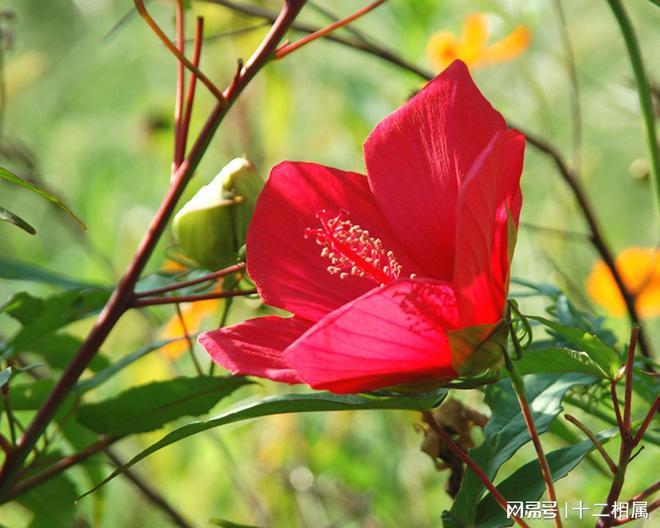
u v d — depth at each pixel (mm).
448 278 766
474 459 783
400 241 769
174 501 1312
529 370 777
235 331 741
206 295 848
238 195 848
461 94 757
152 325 1283
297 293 766
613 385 745
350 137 1460
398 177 769
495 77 1467
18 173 1362
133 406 891
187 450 1339
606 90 1336
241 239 849
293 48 844
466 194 669
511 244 706
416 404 738
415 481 1264
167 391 887
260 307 984
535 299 1251
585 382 816
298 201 779
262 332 744
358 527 1242
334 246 754
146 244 849
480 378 715
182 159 855
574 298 1179
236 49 1291
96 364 1001
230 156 1436
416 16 1283
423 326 688
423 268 769
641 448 737
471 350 693
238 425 1303
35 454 902
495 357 699
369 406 738
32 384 909
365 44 1066
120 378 1366
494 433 794
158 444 731
